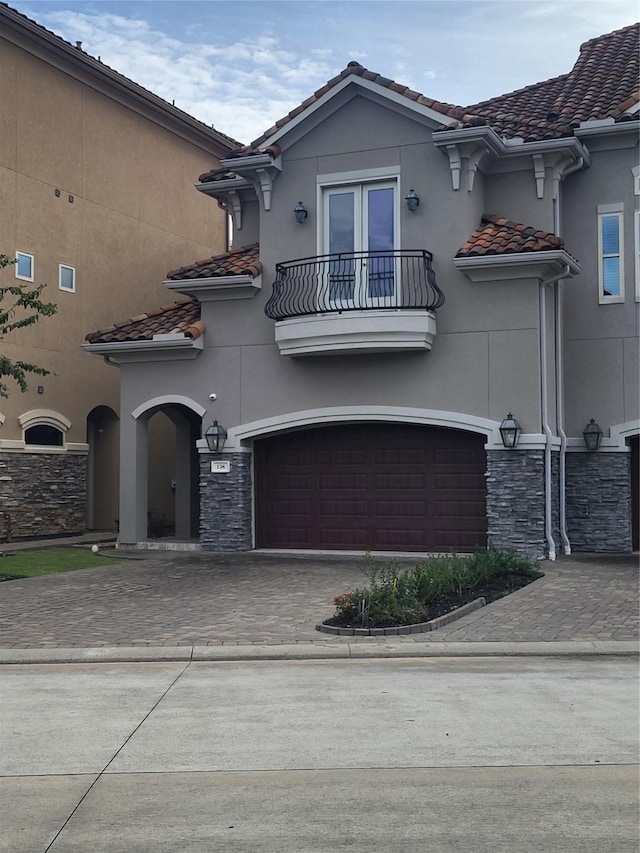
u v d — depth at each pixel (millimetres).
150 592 13883
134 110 25266
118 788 5871
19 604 12969
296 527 18750
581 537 17938
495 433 16656
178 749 6680
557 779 5977
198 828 5203
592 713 7617
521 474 16484
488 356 16812
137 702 8094
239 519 18531
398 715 7578
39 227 22203
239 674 9258
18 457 21516
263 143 18469
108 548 19875
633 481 18359
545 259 16078
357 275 17656
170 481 25516
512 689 8492
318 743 6801
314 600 13039
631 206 17938
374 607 11211
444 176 17297
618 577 14484
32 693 8484
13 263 18781
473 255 16438
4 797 5723
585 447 17922
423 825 5219
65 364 22938
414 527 17906
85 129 23688
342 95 17891
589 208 18203
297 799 5645
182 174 27266
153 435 25031
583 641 10391
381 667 9562
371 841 5000
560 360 17672
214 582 14750
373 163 17797
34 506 21922
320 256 17312
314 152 18250
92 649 10234
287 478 18828
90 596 13586
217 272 18391
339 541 18422
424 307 16766
